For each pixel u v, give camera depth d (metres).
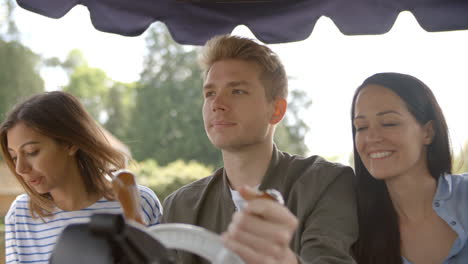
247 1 2.31
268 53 1.93
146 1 2.25
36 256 2.02
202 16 2.33
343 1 2.29
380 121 1.72
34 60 23.23
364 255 1.78
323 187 1.78
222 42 1.93
